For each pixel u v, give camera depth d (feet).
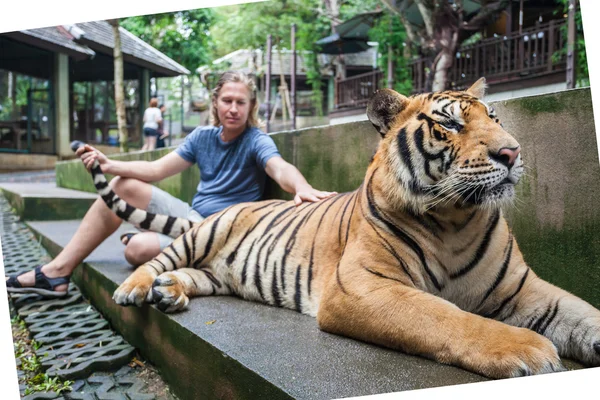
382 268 7.00
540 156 7.84
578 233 7.48
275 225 9.37
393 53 34.47
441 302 6.34
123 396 8.09
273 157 11.04
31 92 49.55
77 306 12.16
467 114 6.72
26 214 22.35
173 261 9.82
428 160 6.83
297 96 57.00
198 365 7.36
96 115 57.52
